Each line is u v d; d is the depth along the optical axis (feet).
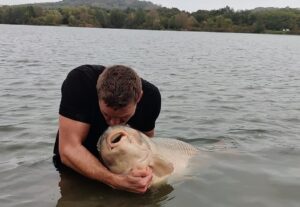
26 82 14.24
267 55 37.09
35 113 9.25
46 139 7.22
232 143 7.32
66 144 5.31
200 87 14.70
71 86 5.32
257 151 6.84
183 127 8.43
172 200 4.88
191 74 19.11
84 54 28.99
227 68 23.21
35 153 6.48
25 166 5.89
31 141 7.09
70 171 5.70
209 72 20.45
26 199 4.86
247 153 6.70
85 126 5.33
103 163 5.14
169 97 12.17
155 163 5.18
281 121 9.36
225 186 5.30
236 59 30.89
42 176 5.53
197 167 5.88
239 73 20.67
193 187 5.24
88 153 5.20
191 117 9.41
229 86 15.38
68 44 40.81
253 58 32.71
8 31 68.74
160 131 8.04
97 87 4.87
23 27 92.89
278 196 5.06
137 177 4.87
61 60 23.71
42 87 13.19
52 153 6.47
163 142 5.82
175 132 8.00
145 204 4.77
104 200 4.86
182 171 5.68
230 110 10.48
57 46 37.17
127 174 4.94
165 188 5.20
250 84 16.29
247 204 4.82
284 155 6.66
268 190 5.22
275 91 14.57
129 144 4.84
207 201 4.87
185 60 27.71
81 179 5.44
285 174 5.79
